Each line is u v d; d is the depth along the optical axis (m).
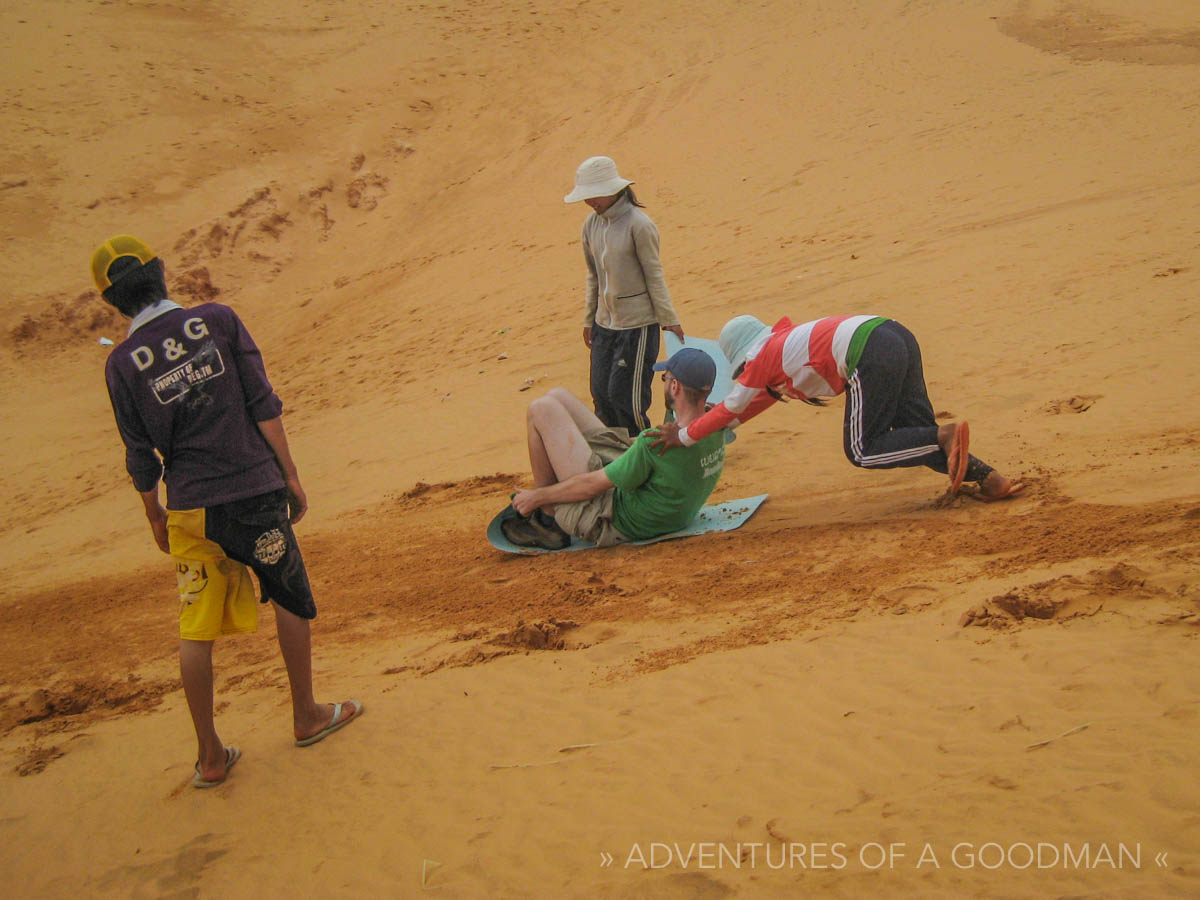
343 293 19.28
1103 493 5.34
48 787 4.38
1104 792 2.95
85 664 5.82
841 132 19.94
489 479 8.49
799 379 5.52
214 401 3.80
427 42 29.27
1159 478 5.40
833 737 3.57
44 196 21.98
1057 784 3.04
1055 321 9.18
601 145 22.78
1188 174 13.07
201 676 4.00
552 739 4.00
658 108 23.94
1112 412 6.84
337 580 6.50
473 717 4.29
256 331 18.67
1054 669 3.67
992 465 6.31
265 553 3.93
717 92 23.89
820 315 11.05
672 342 7.22
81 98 24.84
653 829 3.28
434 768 3.97
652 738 3.83
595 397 7.37
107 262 3.78
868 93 21.64
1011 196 14.16
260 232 21.73
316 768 4.12
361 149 24.36
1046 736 3.29
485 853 3.36
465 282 17.58
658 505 5.90
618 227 6.86
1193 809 2.80
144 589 7.43
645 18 29.75
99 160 23.03
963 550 4.94
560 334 13.17
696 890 2.94
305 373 15.00
